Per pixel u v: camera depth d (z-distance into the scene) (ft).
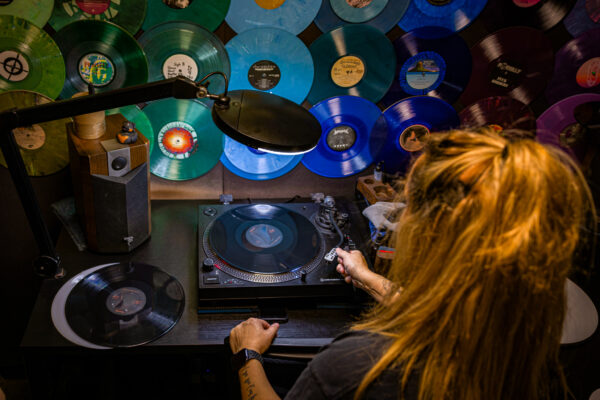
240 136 3.60
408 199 2.19
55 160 5.02
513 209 1.72
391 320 2.19
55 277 4.32
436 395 1.94
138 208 4.55
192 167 5.41
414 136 5.59
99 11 4.42
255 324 3.63
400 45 5.08
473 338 1.84
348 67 5.14
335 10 4.80
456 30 5.03
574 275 4.71
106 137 4.32
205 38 4.70
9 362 6.44
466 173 1.85
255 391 3.04
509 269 1.73
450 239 1.90
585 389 4.49
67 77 4.65
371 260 4.58
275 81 5.08
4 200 5.27
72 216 4.98
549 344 1.93
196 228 5.19
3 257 5.61
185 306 4.20
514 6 4.94
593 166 5.83
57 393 4.88
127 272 4.46
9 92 4.58
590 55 5.29
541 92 5.48
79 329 3.82
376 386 2.05
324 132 5.47
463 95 5.46
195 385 4.96
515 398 1.95
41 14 4.35
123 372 5.21
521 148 1.81
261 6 4.65
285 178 5.79
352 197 5.98
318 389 2.18
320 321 4.22
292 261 4.43
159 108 4.97
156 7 4.50
